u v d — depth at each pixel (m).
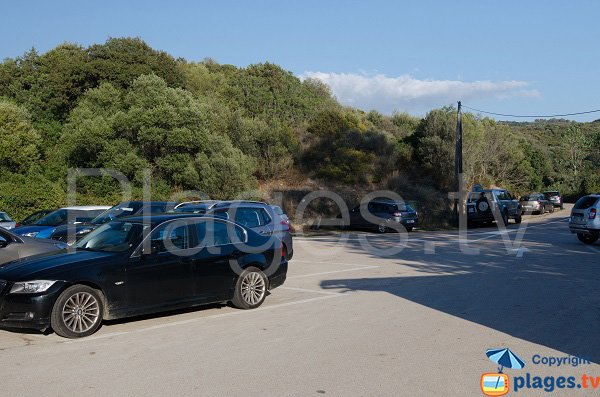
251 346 7.22
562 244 20.56
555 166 75.94
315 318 8.85
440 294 10.84
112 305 8.06
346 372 6.12
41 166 28.33
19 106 32.78
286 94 54.50
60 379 5.95
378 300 10.30
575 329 8.05
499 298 10.38
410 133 51.62
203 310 9.61
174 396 5.41
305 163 40.88
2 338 7.75
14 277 7.66
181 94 31.48
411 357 6.68
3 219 18.25
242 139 37.53
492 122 54.50
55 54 38.44
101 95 31.84
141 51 38.88
